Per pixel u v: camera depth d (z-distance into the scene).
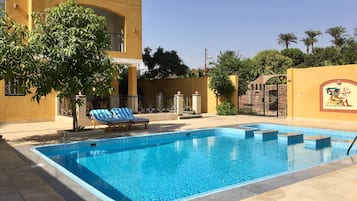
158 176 7.06
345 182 5.33
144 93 26.95
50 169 6.29
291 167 7.86
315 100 16.56
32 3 14.97
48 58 10.24
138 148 10.46
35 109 15.63
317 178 5.58
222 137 12.65
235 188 5.02
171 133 11.98
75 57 10.43
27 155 7.68
